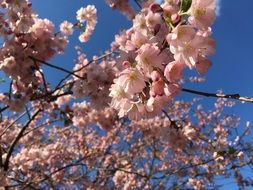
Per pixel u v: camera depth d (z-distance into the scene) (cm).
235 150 561
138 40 203
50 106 659
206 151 910
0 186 593
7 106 588
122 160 1128
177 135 665
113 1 476
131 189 1086
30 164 879
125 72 197
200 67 186
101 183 1038
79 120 844
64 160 1004
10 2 497
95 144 1146
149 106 206
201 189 1053
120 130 1169
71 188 1045
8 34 540
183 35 183
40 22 558
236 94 220
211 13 187
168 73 186
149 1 223
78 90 523
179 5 200
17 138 661
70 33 640
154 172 1133
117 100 213
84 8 648
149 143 1138
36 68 537
